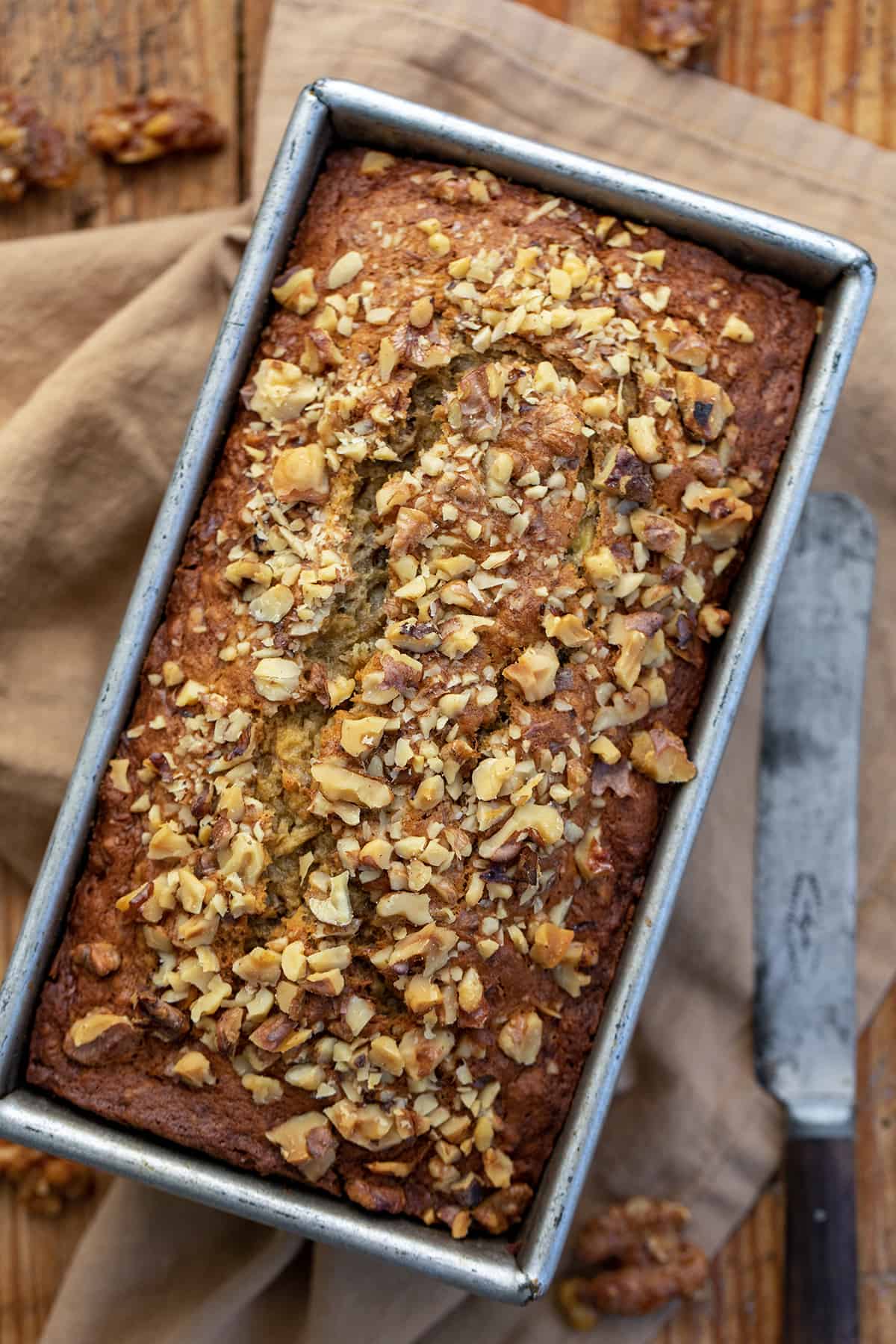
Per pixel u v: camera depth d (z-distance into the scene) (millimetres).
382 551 407
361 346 410
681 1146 477
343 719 401
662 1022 477
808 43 486
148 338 467
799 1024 472
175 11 491
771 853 472
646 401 409
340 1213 400
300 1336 460
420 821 399
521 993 405
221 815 403
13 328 480
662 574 408
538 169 414
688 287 418
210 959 402
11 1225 485
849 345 411
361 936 403
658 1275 466
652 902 404
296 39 475
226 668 406
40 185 492
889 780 484
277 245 414
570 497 407
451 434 407
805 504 468
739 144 480
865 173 478
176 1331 453
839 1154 467
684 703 414
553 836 398
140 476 469
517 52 477
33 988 406
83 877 412
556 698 403
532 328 408
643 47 477
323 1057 402
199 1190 397
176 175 493
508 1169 406
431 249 415
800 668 469
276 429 411
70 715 475
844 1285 464
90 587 477
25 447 462
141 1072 407
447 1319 469
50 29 491
